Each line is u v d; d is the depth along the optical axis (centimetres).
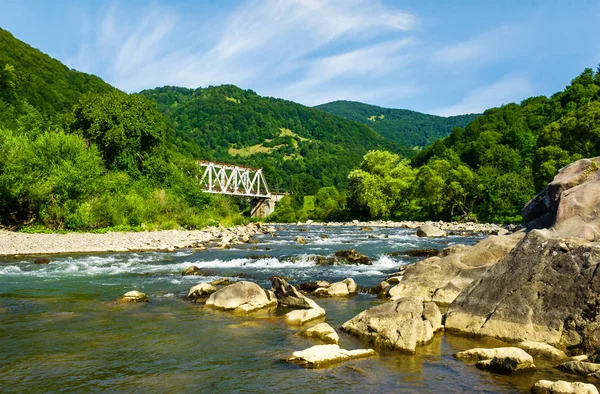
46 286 1775
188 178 6312
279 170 19725
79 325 1188
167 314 1320
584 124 6506
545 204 1884
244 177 12338
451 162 10412
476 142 11181
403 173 9800
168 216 5088
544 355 909
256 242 3819
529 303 1023
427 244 3538
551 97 13300
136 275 2053
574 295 965
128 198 4694
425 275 1534
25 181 3816
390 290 1547
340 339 1060
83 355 945
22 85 10275
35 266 2320
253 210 12375
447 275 1502
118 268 2262
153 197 5200
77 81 13712
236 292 1420
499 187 7650
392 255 2712
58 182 3962
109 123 5459
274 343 1034
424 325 1052
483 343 1015
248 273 2075
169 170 5969
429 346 1005
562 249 1041
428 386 775
